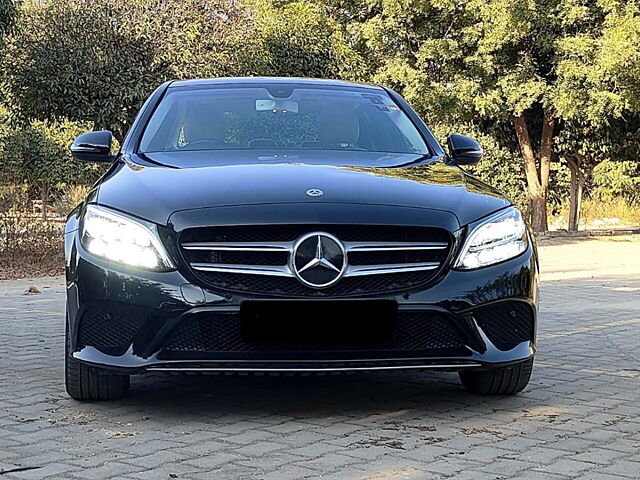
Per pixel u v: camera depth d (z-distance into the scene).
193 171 4.45
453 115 22.11
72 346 4.21
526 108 21.25
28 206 14.90
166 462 3.55
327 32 19.59
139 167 4.61
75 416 4.31
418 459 3.59
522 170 25.55
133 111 15.63
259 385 5.00
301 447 3.76
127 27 15.50
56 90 15.26
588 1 20.75
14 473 3.41
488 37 20.48
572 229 23.52
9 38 15.34
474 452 3.70
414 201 4.15
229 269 3.93
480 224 4.16
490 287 4.09
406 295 3.98
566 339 7.03
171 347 3.97
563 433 4.03
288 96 5.55
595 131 22.12
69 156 23.19
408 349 4.02
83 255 4.11
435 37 22.02
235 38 16.17
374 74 22.61
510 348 4.19
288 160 4.68
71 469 3.46
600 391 4.97
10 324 7.73
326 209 3.99
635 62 19.47
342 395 4.77
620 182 22.92
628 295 10.45
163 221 4.02
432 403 4.59
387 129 5.35
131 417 4.29
